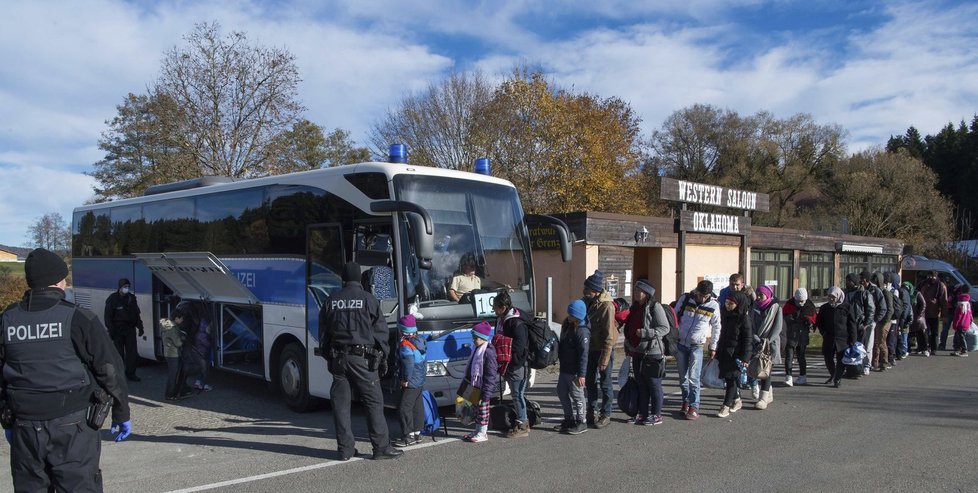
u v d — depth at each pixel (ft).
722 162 181.37
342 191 28.14
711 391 34.78
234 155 88.22
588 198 102.22
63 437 13.70
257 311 33.01
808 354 48.80
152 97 88.22
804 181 169.99
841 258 101.50
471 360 24.45
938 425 26.91
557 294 57.57
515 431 25.02
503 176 102.73
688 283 67.36
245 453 23.08
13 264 104.78
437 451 23.08
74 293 48.62
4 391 13.75
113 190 134.10
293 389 29.96
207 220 35.99
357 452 22.93
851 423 27.27
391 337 25.63
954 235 144.15
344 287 22.16
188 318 33.99
